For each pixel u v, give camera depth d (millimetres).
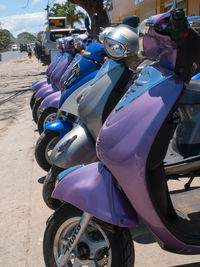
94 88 3180
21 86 15156
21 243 3137
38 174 4715
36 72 22594
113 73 3146
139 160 1886
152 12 13422
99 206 2025
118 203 2023
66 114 4074
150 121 1888
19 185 4387
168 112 1885
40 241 3148
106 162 2006
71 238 2166
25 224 3447
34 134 6734
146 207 1962
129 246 2090
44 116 5316
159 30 1905
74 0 12930
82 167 2293
